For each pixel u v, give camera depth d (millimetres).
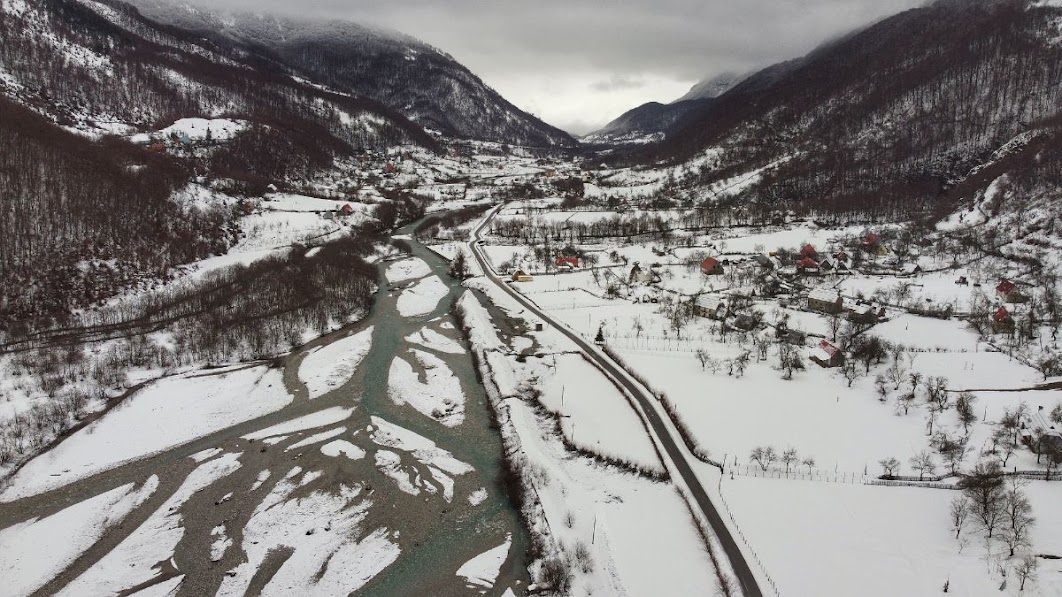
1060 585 56969
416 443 96062
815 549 67312
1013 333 121500
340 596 65375
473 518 78562
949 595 58656
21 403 100500
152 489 83250
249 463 89688
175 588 66250
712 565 67250
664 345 129500
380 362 127375
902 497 74688
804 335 125812
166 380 114875
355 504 80875
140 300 146500
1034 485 72625
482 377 119688
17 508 78875
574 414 103312
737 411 99312
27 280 134500
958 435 86500
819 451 86625
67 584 66688
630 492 81875
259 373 119500
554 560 68375
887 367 111750
